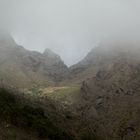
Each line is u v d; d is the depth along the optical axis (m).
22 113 46.94
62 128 55.50
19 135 36.97
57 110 75.94
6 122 38.66
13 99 53.78
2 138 32.62
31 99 71.06
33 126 44.41
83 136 63.94
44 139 43.06
